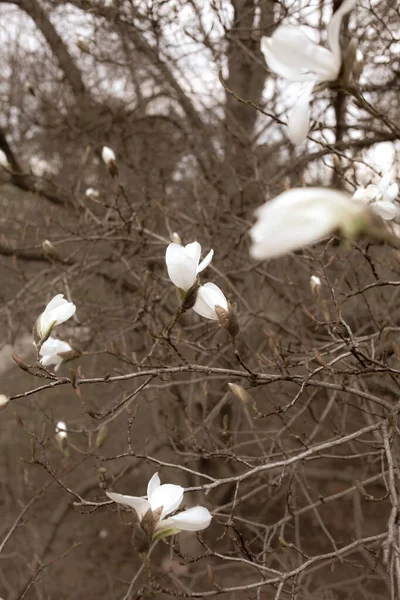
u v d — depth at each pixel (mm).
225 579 5219
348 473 5926
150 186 5414
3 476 6418
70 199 4918
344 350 3020
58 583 6484
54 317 1982
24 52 6246
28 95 6441
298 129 1369
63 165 6488
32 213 5859
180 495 1542
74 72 5902
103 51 5680
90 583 6531
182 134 6273
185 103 5582
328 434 4359
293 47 1332
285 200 745
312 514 7180
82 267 4215
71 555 7141
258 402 5383
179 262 1729
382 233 751
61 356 2318
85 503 2305
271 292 4582
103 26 4758
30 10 5527
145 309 3244
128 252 4672
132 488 7367
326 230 743
